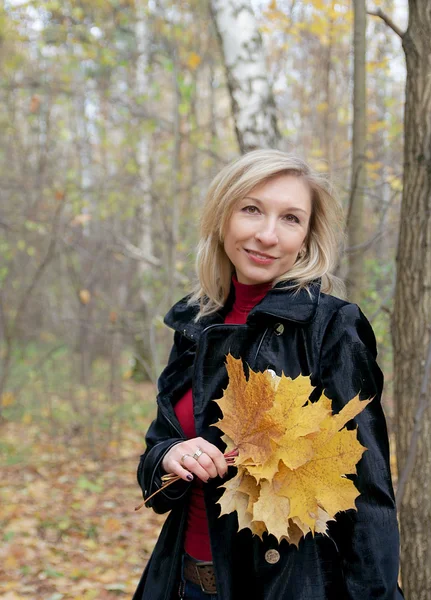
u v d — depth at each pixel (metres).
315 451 1.25
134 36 8.09
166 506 1.55
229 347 1.51
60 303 10.22
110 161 10.27
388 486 1.33
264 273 1.51
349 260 3.40
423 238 2.18
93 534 4.34
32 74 9.00
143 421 7.93
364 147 3.25
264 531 1.36
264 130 3.82
